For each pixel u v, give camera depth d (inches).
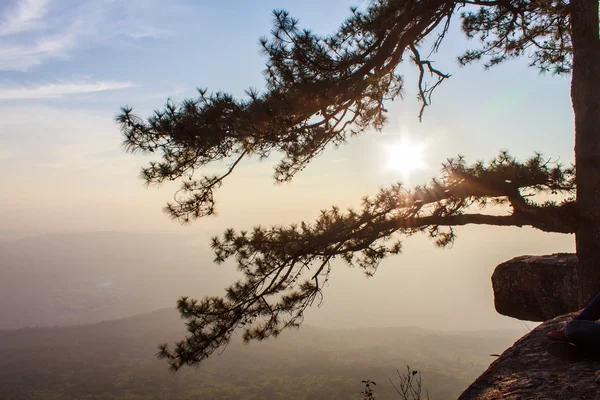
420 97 279.6
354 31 227.9
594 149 216.5
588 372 94.2
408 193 227.5
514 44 322.0
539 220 215.3
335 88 211.2
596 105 220.8
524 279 287.3
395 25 233.3
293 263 222.7
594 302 108.0
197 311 223.0
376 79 229.6
